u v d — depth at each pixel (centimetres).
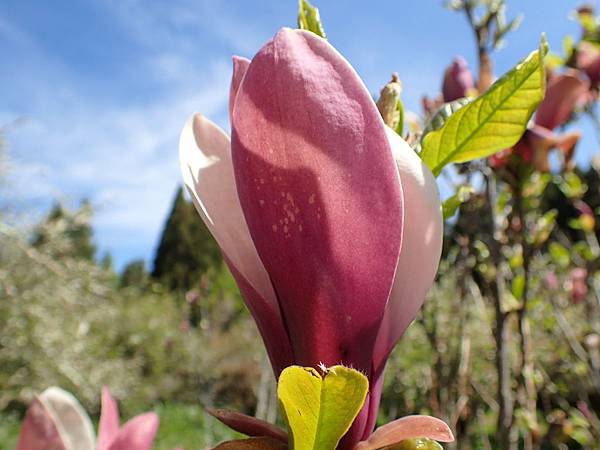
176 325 297
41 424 21
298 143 14
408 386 100
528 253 41
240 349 228
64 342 222
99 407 239
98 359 258
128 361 269
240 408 229
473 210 51
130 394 257
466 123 21
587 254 75
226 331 235
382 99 19
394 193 14
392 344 15
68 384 226
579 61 61
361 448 14
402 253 16
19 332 211
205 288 222
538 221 46
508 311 40
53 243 219
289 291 15
